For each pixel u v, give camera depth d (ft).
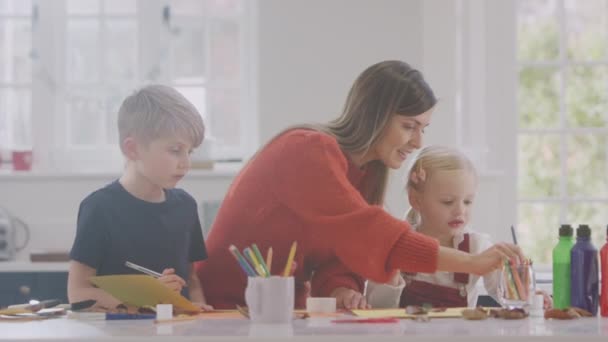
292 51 15.17
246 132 16.33
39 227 15.24
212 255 8.55
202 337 5.57
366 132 8.25
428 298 9.09
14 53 16.35
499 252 7.47
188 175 15.07
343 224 7.61
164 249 8.32
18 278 13.75
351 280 8.57
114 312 7.39
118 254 8.15
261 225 8.21
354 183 8.46
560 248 7.72
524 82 17.10
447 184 9.34
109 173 15.31
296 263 8.13
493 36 15.83
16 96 16.29
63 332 5.95
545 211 16.71
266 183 8.12
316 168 7.79
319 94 15.15
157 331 5.99
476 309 7.07
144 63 16.30
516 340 5.65
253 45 16.31
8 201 15.28
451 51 15.23
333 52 15.16
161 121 8.08
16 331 6.05
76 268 8.07
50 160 16.14
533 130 16.07
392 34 15.16
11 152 16.02
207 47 16.46
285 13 15.16
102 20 16.31
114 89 16.29
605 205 16.67
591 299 7.56
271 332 5.89
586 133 16.42
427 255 7.45
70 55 16.33
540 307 7.35
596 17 17.58
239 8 16.52
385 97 8.20
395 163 8.43
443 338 5.63
